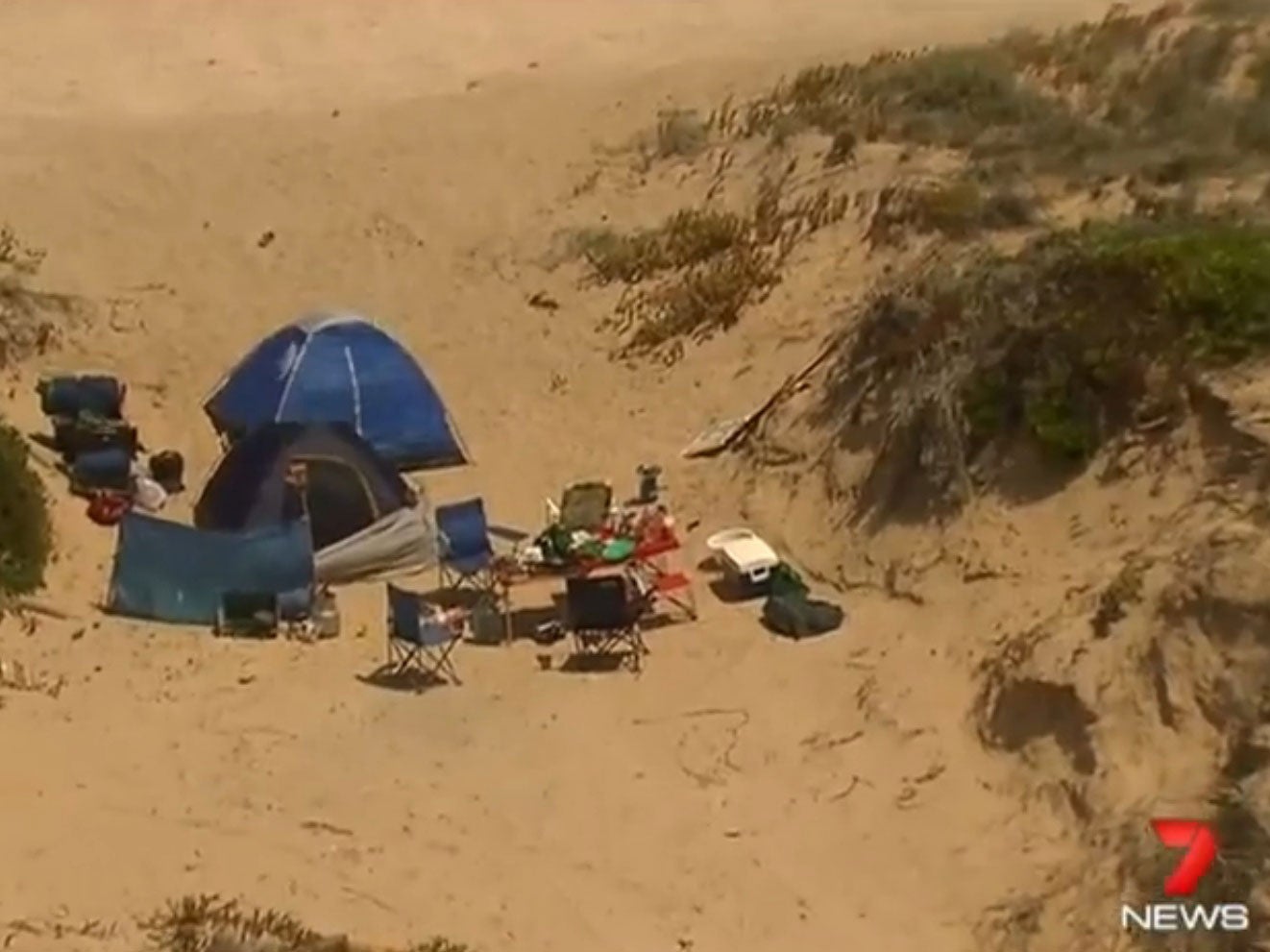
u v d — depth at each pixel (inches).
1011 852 2135.8
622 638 2539.4
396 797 2279.8
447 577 2726.4
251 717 2434.8
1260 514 2329.0
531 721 2421.3
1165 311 2588.6
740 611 2625.5
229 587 2655.0
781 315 3243.1
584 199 3718.0
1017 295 2719.0
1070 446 2566.4
